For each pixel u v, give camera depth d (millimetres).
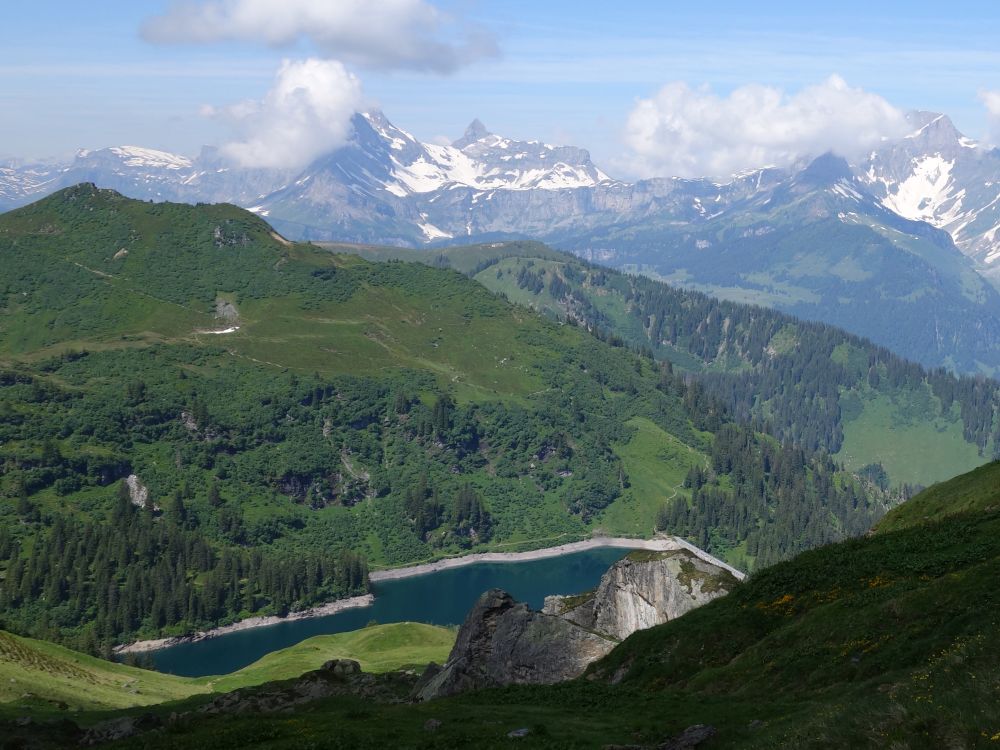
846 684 47281
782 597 65750
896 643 48969
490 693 65000
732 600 69750
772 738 37531
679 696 56125
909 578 59406
